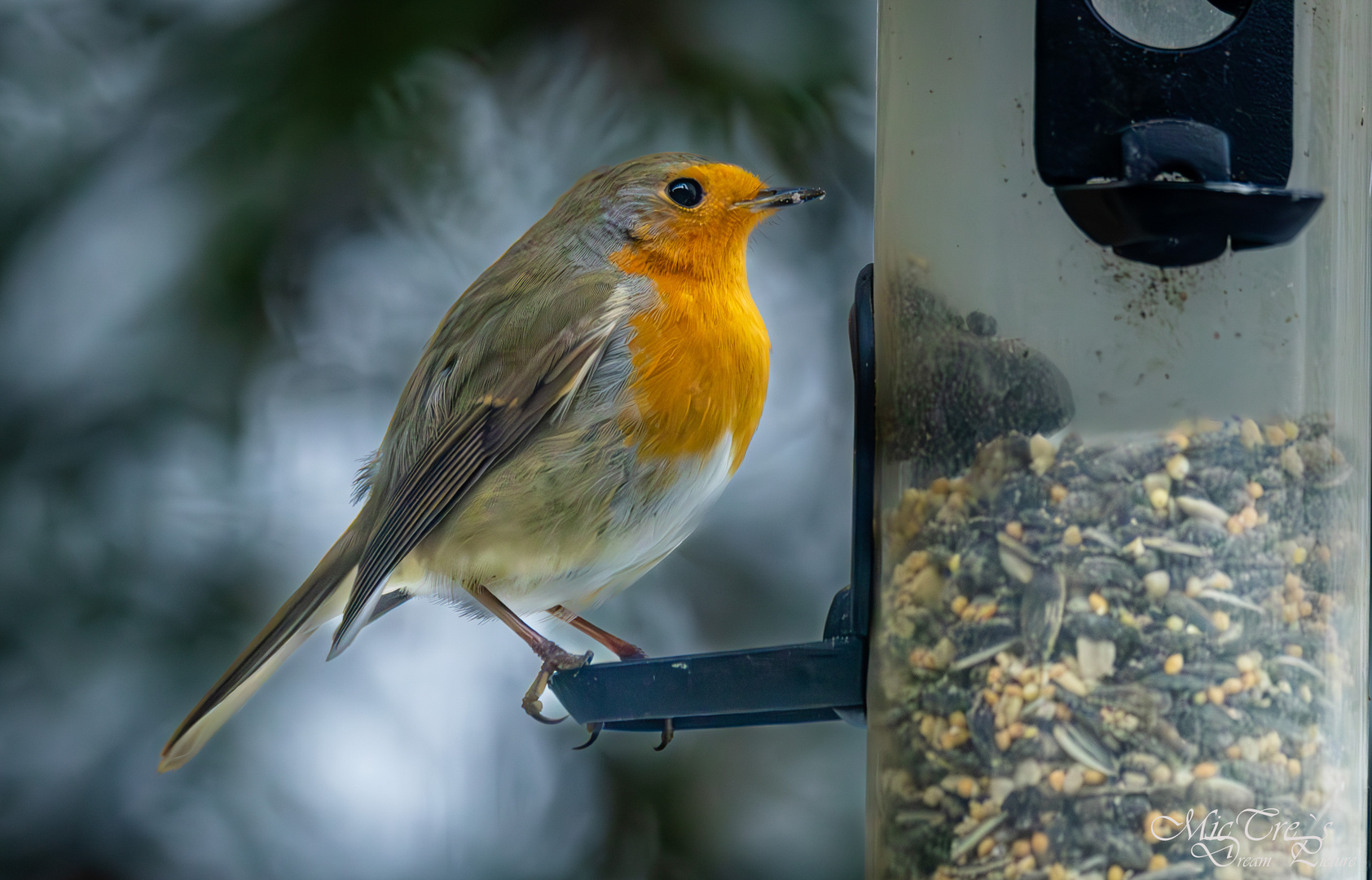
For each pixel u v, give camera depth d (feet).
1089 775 18.43
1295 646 18.53
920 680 19.93
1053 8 18.75
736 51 35.19
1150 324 18.75
